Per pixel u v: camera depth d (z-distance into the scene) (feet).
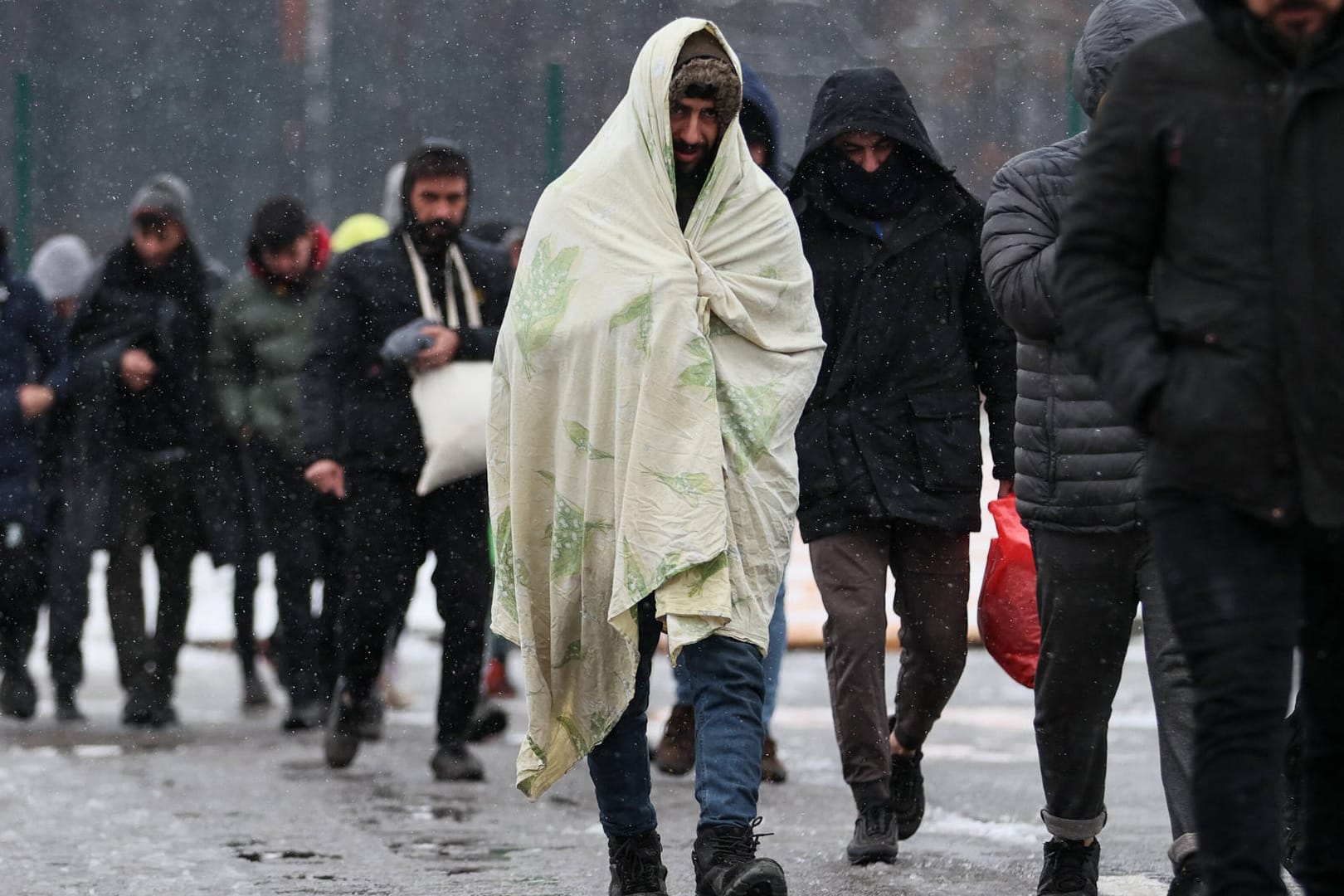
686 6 190.08
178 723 119.34
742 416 58.23
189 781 94.48
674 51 58.54
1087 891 62.75
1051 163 60.23
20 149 206.49
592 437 58.08
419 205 94.43
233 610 124.57
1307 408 40.86
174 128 207.62
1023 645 65.51
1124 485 58.18
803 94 184.14
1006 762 97.60
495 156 195.93
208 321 120.98
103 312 119.65
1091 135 44.29
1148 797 86.43
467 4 197.98
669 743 94.17
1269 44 41.73
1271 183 41.42
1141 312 43.19
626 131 59.16
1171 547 42.37
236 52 207.21
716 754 56.03
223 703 130.21
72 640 120.78
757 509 57.77
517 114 195.62
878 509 70.54
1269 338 41.16
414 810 85.25
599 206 58.95
